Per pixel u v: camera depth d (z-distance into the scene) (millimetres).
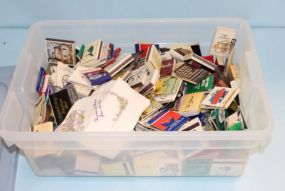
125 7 833
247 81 692
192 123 657
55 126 669
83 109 652
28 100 717
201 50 832
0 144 686
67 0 824
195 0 816
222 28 777
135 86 708
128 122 632
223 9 833
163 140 575
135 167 639
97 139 575
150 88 704
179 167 638
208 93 708
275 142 680
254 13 841
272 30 864
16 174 666
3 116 606
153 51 756
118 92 658
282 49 831
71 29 805
